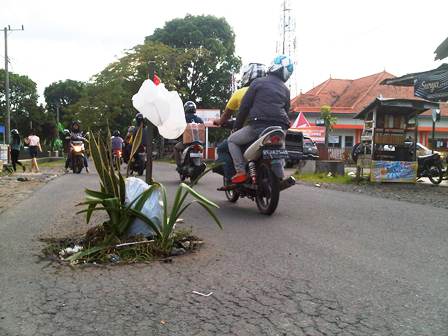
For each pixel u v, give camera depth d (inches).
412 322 110.4
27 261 158.4
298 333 104.3
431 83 538.0
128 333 104.2
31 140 660.7
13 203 303.9
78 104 1571.1
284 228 216.5
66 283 136.2
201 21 1651.1
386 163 481.1
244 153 257.0
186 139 428.1
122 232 172.7
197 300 123.5
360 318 112.4
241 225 223.3
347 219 241.8
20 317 112.7
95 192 173.2
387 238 196.7
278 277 142.4
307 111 1471.5
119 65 1457.9
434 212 269.0
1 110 2527.1
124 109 1519.4
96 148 172.7
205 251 171.5
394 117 488.4
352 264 156.8
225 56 1649.9
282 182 244.7
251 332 104.7
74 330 105.7
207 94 1641.2
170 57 1448.1
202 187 406.3
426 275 145.6
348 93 1716.3
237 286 134.2
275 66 261.3
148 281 137.9
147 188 178.2
